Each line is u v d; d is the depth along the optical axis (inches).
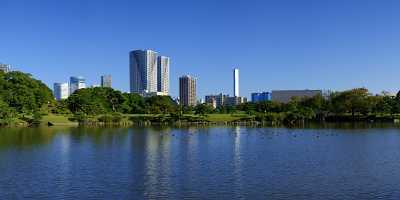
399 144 4227.4
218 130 6899.6
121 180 2397.9
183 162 3058.6
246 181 2357.3
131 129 7175.2
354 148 3914.9
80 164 2970.0
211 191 2134.6
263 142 4616.1
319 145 4224.9
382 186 2230.6
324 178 2437.3
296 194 2068.2
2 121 7416.3
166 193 2100.1
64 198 2016.5
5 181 2381.9
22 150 3799.2
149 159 3223.4
